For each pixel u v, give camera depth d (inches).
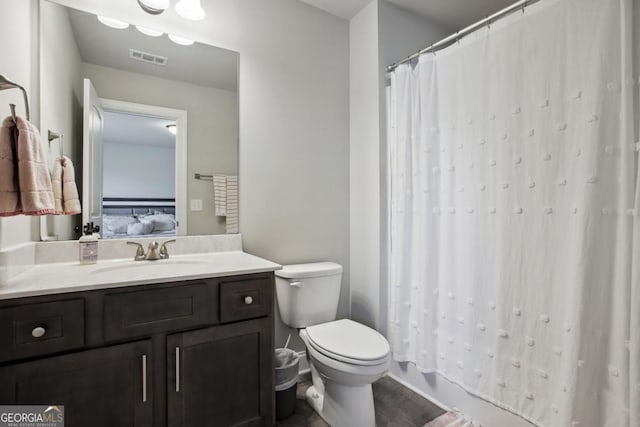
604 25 44.6
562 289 49.2
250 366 55.0
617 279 43.6
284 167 81.4
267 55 78.8
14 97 48.2
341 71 90.5
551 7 50.7
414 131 74.0
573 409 46.1
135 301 45.3
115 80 63.2
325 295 74.6
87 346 42.3
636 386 40.4
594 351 45.2
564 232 49.1
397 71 78.3
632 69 42.4
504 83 57.0
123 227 63.7
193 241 69.9
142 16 65.4
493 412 58.9
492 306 58.8
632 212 42.1
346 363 55.9
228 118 74.3
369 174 85.4
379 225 82.0
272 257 79.6
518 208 54.9
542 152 51.7
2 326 37.5
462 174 64.7
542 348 51.6
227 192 74.2
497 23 58.3
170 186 68.4
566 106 48.9
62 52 57.6
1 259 41.0
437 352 69.8
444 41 68.5
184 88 69.8
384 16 83.0
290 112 82.1
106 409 43.3
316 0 83.0
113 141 63.0
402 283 75.7
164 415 47.4
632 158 42.3
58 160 55.6
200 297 50.3
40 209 41.6
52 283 42.3
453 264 66.7
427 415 65.9
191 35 70.0
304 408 68.7
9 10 46.3
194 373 49.8
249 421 54.9
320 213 87.1
